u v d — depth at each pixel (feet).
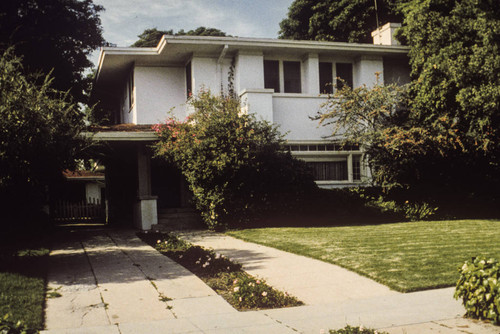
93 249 37.45
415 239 36.24
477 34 55.21
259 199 49.55
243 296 21.07
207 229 50.57
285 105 59.31
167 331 16.94
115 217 70.38
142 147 54.39
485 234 38.58
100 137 49.24
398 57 66.74
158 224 53.72
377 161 54.03
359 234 39.91
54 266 30.07
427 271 25.09
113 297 22.17
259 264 29.19
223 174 47.96
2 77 28.02
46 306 20.74
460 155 54.70
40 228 42.34
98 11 86.22
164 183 61.62
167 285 24.45
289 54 63.46
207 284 24.72
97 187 102.78
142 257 33.19
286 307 20.25
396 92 55.93
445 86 54.29
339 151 59.31
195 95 57.16
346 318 18.07
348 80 65.51
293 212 50.85
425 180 55.01
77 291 23.35
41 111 28.58
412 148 51.03
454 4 61.46
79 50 86.69
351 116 55.11
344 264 27.63
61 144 29.40
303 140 59.41
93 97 86.28
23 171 27.96
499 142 54.19
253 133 49.34
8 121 26.94
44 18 77.97
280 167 50.16
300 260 30.01
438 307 19.13
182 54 61.26
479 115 53.21
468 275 17.83
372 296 21.47
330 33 111.55
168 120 53.47
